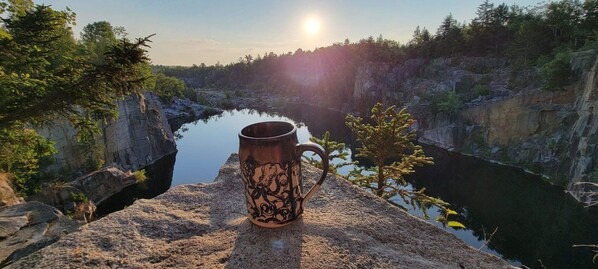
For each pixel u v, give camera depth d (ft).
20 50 23.38
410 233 6.25
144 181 104.68
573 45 151.94
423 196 26.40
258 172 5.32
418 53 257.34
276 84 441.68
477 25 229.25
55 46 28.07
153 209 6.66
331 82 342.03
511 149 138.21
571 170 106.73
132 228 5.90
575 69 121.49
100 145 99.91
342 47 354.74
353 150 130.82
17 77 20.89
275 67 469.57
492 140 148.05
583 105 110.52
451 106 167.43
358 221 6.37
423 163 26.50
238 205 7.01
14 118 21.61
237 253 5.19
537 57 166.71
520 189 113.19
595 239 82.17
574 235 84.79
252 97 411.54
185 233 5.91
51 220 20.08
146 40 21.06
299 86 401.29
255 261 5.00
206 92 427.33
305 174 8.58
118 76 22.33
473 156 149.79
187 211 6.75
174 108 269.64
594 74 107.34
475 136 154.71
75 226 19.88
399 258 5.34
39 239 18.01
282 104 359.05
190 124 254.47
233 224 6.11
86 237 5.56
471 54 222.89
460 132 158.30
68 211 69.10
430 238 6.19
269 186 5.39
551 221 92.12
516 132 137.80
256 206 5.61
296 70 419.74
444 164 143.02
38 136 32.48
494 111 147.02
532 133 132.57
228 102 372.99
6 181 37.73
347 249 5.40
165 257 5.20
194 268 4.91
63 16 25.52
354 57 318.86
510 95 145.59
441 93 186.91
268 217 5.62
